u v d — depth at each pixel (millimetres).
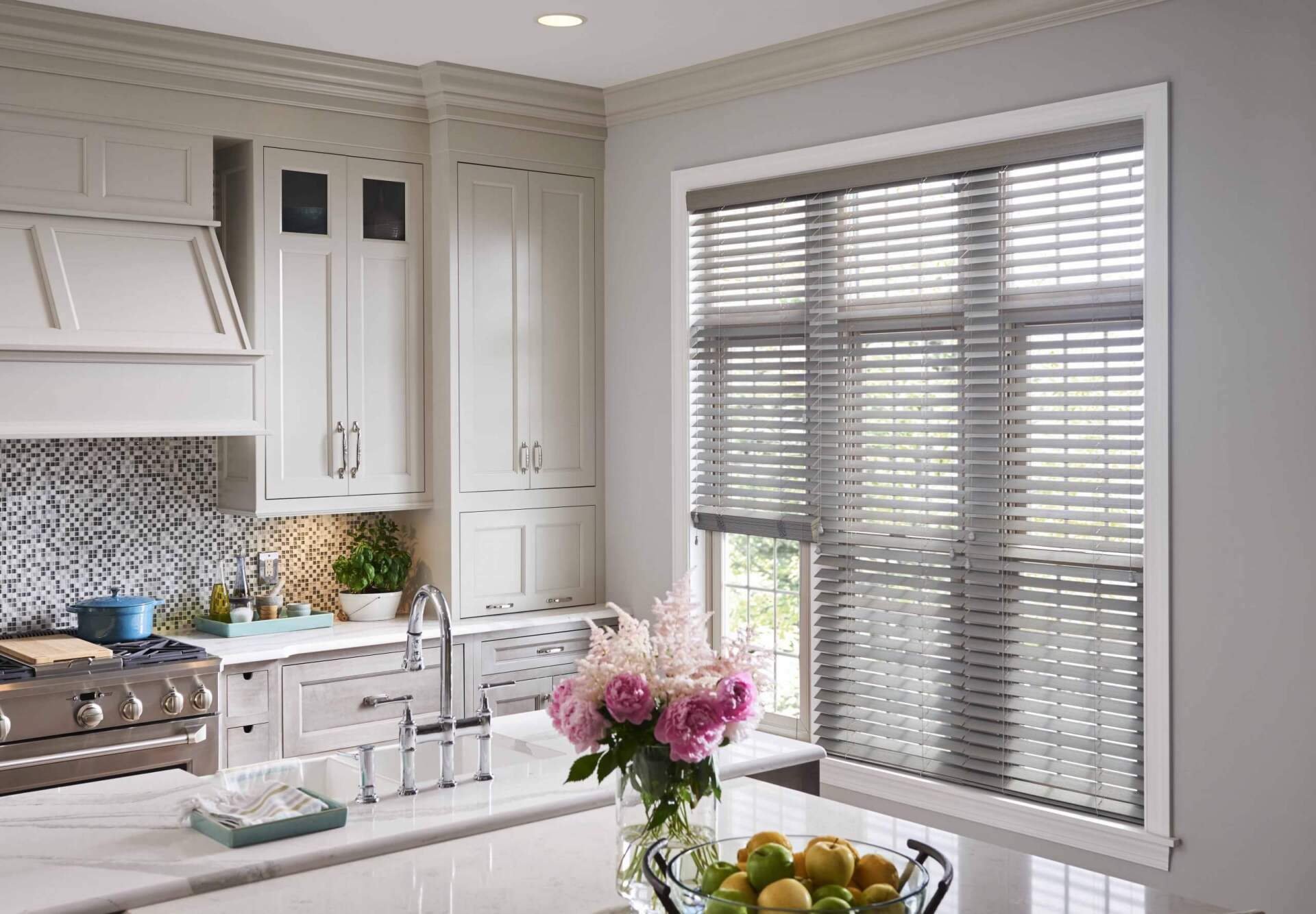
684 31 3939
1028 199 3744
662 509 4691
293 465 4242
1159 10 3295
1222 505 3207
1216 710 3230
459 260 4484
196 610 4340
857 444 4105
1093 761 3506
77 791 2447
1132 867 3406
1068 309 3594
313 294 4273
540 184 4688
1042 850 3615
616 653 1879
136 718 3596
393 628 4383
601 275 4867
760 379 4375
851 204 4090
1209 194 3209
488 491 4590
